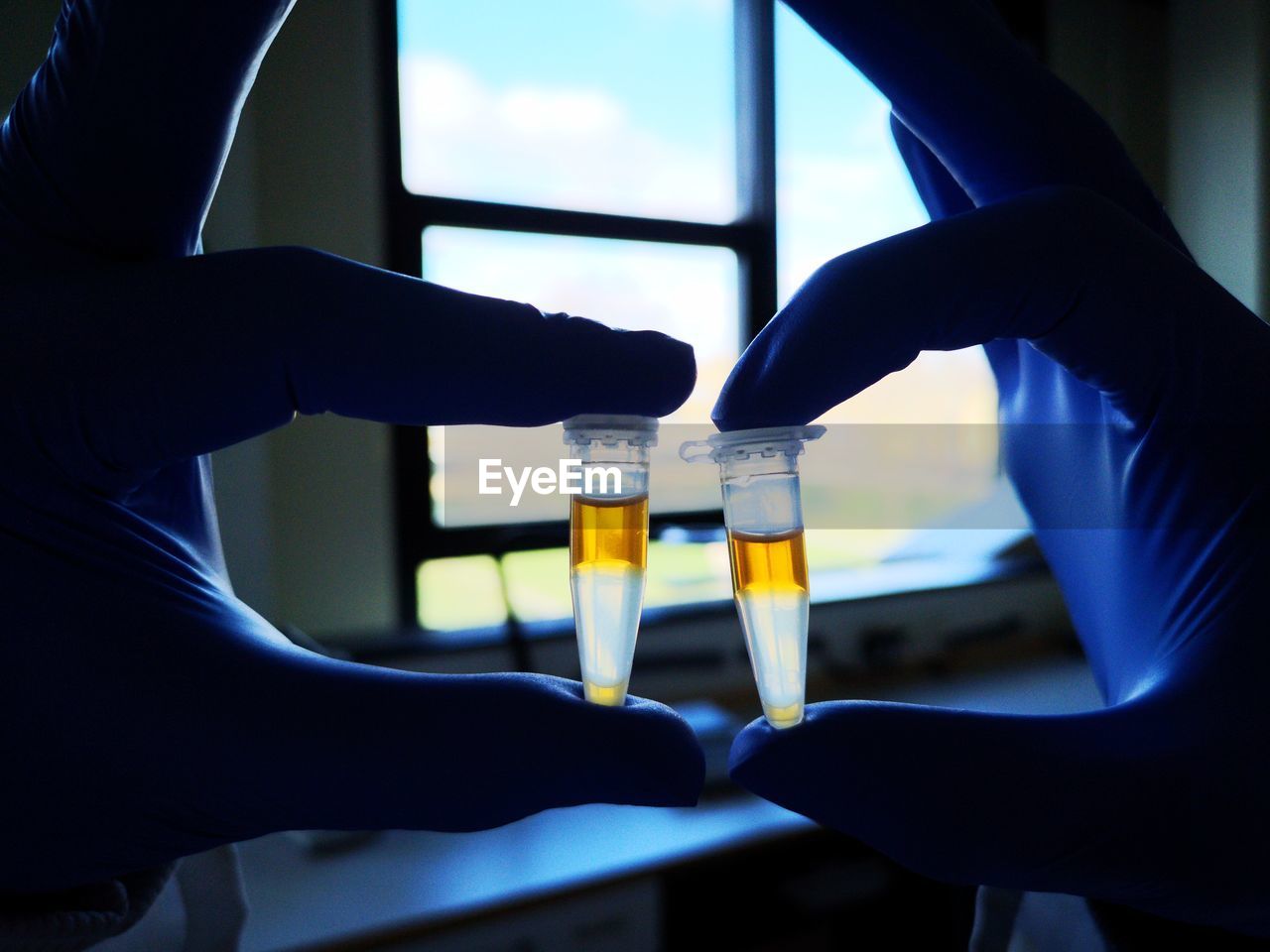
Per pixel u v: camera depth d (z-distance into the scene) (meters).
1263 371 0.13
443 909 0.25
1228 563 0.13
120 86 0.12
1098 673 0.16
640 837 0.30
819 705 0.12
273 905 0.26
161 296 0.12
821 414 0.12
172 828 0.12
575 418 0.12
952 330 0.13
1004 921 0.18
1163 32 0.62
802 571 0.12
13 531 0.12
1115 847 0.12
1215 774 0.12
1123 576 0.14
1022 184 0.15
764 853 0.40
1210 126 0.60
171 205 0.12
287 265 0.12
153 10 0.11
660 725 0.12
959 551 0.58
